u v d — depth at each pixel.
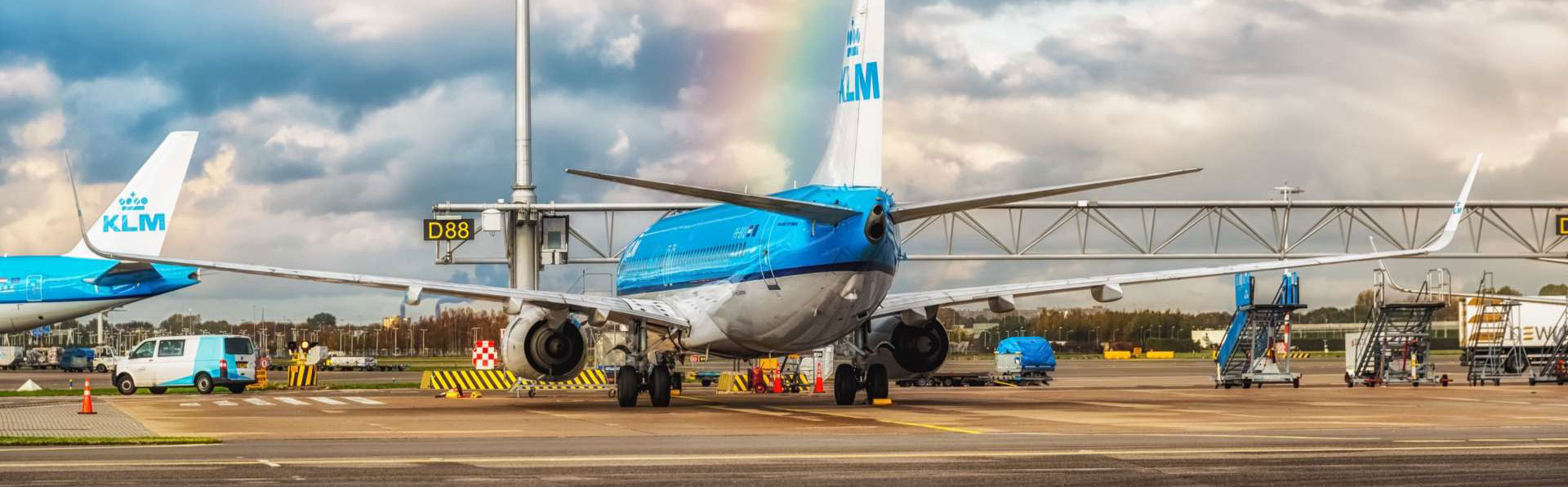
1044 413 28.78
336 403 36.88
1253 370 48.72
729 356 35.34
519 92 54.31
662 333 34.47
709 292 32.78
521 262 55.62
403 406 34.41
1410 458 16.86
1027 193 25.06
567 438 21.50
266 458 17.55
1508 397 37.62
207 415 30.06
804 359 53.00
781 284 29.78
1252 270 32.72
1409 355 51.72
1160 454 17.47
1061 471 15.45
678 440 20.88
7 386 60.59
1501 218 69.19
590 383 46.81
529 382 43.78
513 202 55.06
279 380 68.50
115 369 47.59
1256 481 14.48
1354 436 20.95
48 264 63.47
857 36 30.97
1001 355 55.94
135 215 63.34
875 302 29.66
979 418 26.61
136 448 19.47
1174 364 112.19
